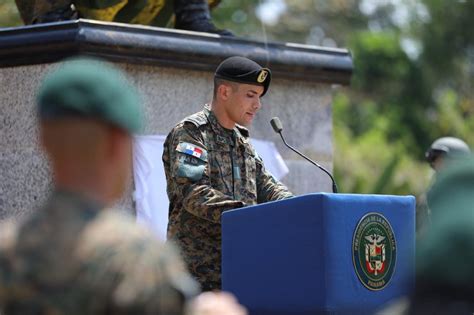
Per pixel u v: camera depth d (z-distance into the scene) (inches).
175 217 404.8
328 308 334.3
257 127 587.5
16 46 531.8
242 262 357.4
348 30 2068.2
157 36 541.6
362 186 1427.2
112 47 524.7
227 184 413.1
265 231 350.6
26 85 533.0
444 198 191.3
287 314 344.8
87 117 191.3
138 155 526.0
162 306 184.1
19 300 184.4
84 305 182.1
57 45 520.4
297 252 341.4
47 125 192.2
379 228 349.1
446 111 1962.4
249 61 420.5
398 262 354.3
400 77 2090.3
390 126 2006.6
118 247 184.4
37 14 573.3
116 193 196.4
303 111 607.5
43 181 524.7
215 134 415.5
